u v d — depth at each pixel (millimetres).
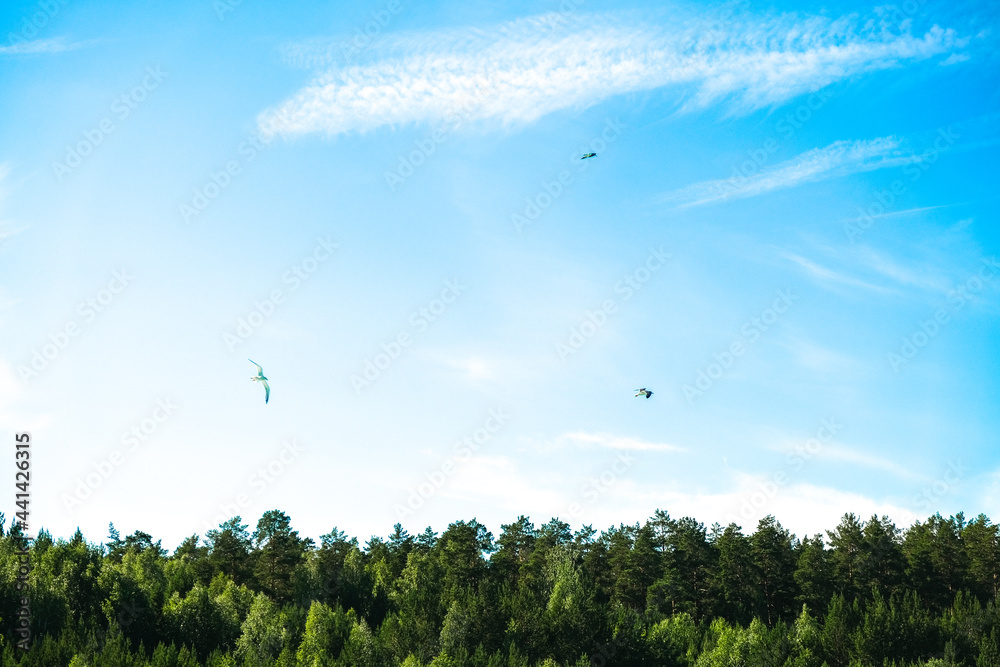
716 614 113125
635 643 95750
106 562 114688
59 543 112938
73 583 101938
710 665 93688
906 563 117812
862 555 116688
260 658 89375
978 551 115688
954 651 92562
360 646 88812
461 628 96250
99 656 82750
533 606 100375
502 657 88250
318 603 97000
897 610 99875
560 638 95750
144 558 116625
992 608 103688
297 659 87562
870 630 94375
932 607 114250
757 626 100500
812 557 116875
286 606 102812
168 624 97375
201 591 100188
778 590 116562
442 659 84938
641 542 118688
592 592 104000
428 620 99125
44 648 82750
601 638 95625
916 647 94312
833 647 95438
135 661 82250
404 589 115188
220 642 97250
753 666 93188
